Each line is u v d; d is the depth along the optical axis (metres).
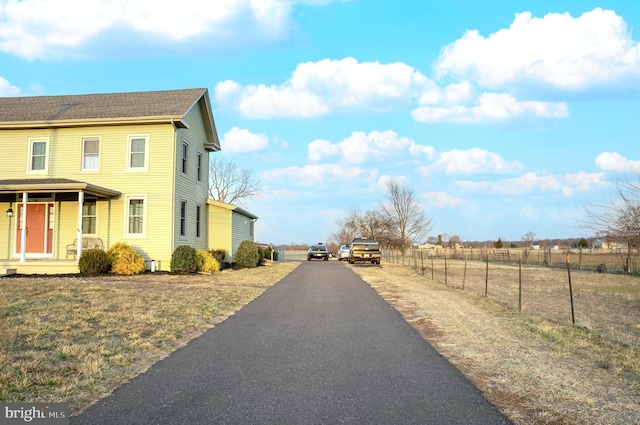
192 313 10.41
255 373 6.12
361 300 13.45
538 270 28.38
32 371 5.78
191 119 23.52
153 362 6.60
